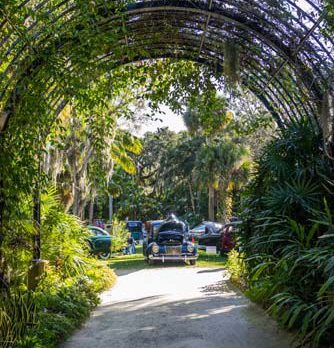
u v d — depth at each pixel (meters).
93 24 5.40
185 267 12.81
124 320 5.95
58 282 7.08
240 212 7.56
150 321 5.86
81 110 6.61
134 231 27.28
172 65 7.89
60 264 7.96
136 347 4.70
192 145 32.75
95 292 7.68
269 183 6.57
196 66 7.95
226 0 5.92
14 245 5.91
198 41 7.37
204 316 6.05
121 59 7.08
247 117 8.57
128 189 38.62
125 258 16.34
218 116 8.56
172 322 5.77
